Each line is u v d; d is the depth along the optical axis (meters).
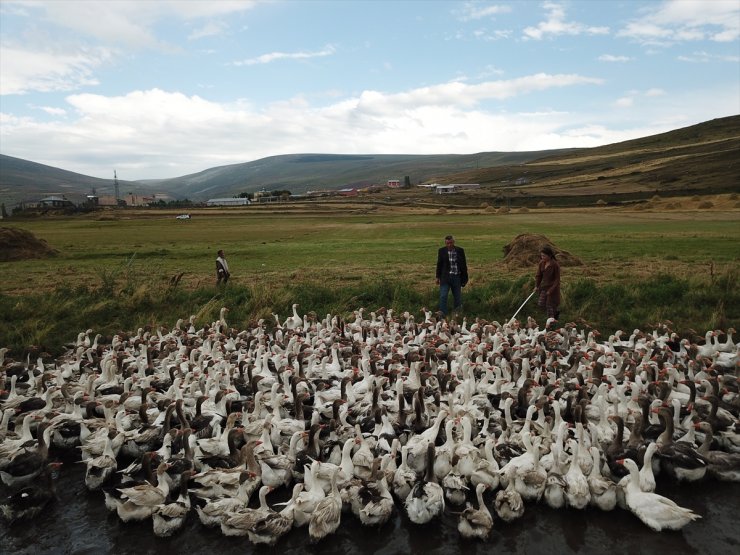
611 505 10.95
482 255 51.47
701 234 66.88
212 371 17.52
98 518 11.42
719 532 10.31
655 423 13.82
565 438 12.66
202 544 10.53
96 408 15.47
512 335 21.59
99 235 93.69
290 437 13.85
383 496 10.88
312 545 10.29
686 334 22.02
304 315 26.50
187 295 30.86
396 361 18.02
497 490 11.79
